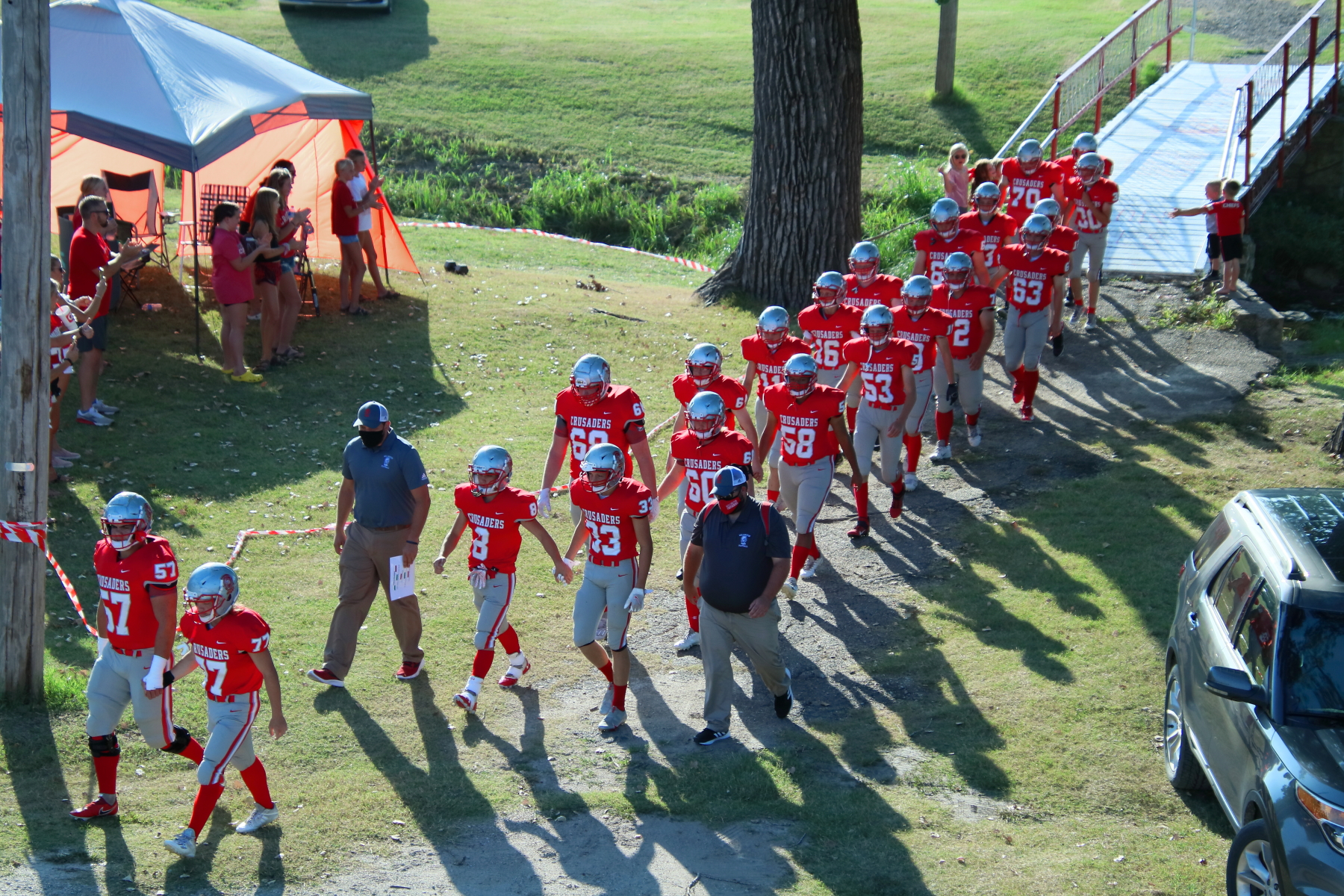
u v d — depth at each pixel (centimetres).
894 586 991
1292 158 2194
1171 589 938
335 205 1566
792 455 928
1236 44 3209
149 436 1195
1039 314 1286
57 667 801
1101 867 609
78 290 1173
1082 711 771
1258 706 564
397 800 672
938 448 1251
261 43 3450
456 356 1502
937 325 1124
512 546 778
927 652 870
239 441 1216
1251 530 670
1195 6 2919
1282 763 534
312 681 808
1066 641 869
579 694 820
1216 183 1584
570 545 805
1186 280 1655
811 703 807
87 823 632
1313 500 691
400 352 1493
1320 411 1285
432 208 2744
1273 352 1502
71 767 695
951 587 977
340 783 688
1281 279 2312
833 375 1159
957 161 1711
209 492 1093
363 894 581
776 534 724
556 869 609
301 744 732
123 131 1317
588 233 2720
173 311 1560
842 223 1778
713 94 3325
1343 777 512
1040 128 3036
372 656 855
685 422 948
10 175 723
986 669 835
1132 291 1636
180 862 598
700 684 844
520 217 2758
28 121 718
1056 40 3534
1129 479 1159
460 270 1866
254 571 967
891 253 2259
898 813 661
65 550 957
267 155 1792
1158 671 818
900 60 3456
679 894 586
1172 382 1399
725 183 2845
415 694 805
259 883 586
